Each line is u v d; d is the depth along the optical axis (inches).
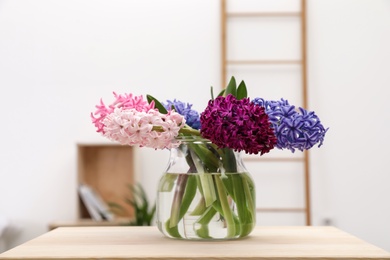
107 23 155.9
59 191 155.2
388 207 152.1
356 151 152.9
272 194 153.2
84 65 155.6
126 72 155.6
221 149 59.3
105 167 152.1
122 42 155.8
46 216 155.3
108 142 146.9
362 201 152.5
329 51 154.1
